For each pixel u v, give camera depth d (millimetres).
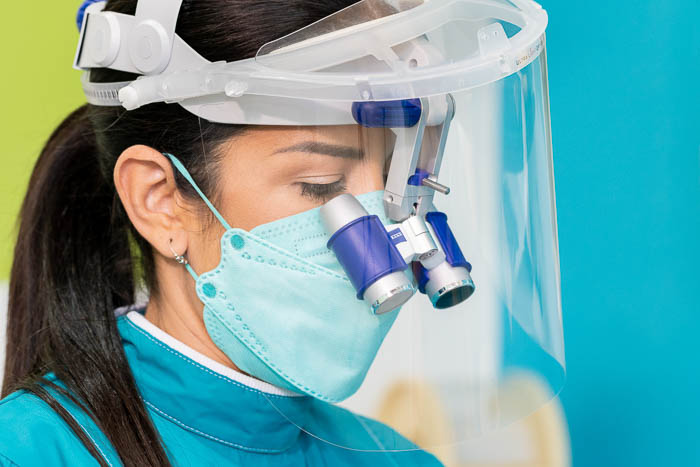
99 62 863
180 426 877
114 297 1023
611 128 1412
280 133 799
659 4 1350
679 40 1344
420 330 875
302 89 773
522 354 904
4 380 1058
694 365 1378
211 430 884
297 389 875
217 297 852
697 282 1370
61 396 842
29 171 1406
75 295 973
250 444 906
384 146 816
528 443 1496
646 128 1385
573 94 1437
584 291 1470
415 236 818
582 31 1415
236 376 884
